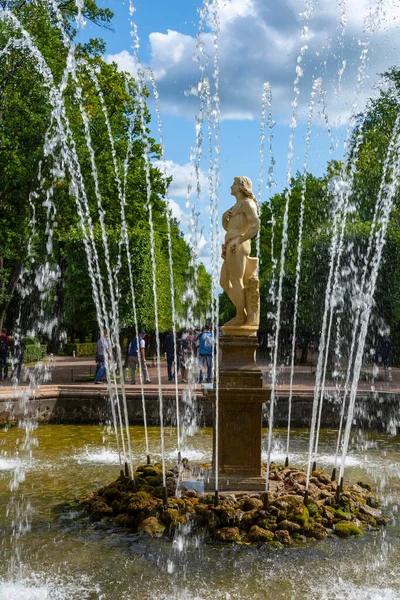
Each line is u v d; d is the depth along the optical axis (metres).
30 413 13.15
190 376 18.58
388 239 22.36
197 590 4.68
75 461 9.22
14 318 30.64
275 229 35.62
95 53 24.53
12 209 20.95
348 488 7.00
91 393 13.40
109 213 23.92
